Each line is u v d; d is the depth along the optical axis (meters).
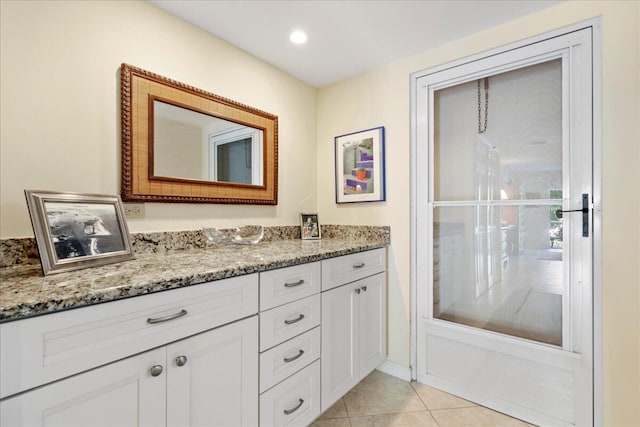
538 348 1.56
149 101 1.44
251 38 1.78
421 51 1.93
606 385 1.37
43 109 1.16
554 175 1.55
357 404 1.72
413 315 1.99
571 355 1.46
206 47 1.70
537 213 1.60
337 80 2.34
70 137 1.22
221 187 1.77
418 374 1.97
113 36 1.34
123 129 1.35
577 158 1.46
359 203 2.23
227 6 1.50
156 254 1.41
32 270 1.01
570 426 1.46
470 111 1.82
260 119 1.99
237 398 1.09
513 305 1.66
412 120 2.00
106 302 0.78
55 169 1.18
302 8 1.52
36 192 0.96
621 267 1.33
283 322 1.27
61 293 0.73
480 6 1.51
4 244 1.06
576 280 1.46
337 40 1.80
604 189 1.38
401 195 2.02
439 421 1.58
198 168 1.65
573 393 1.46
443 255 1.91
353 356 1.71
